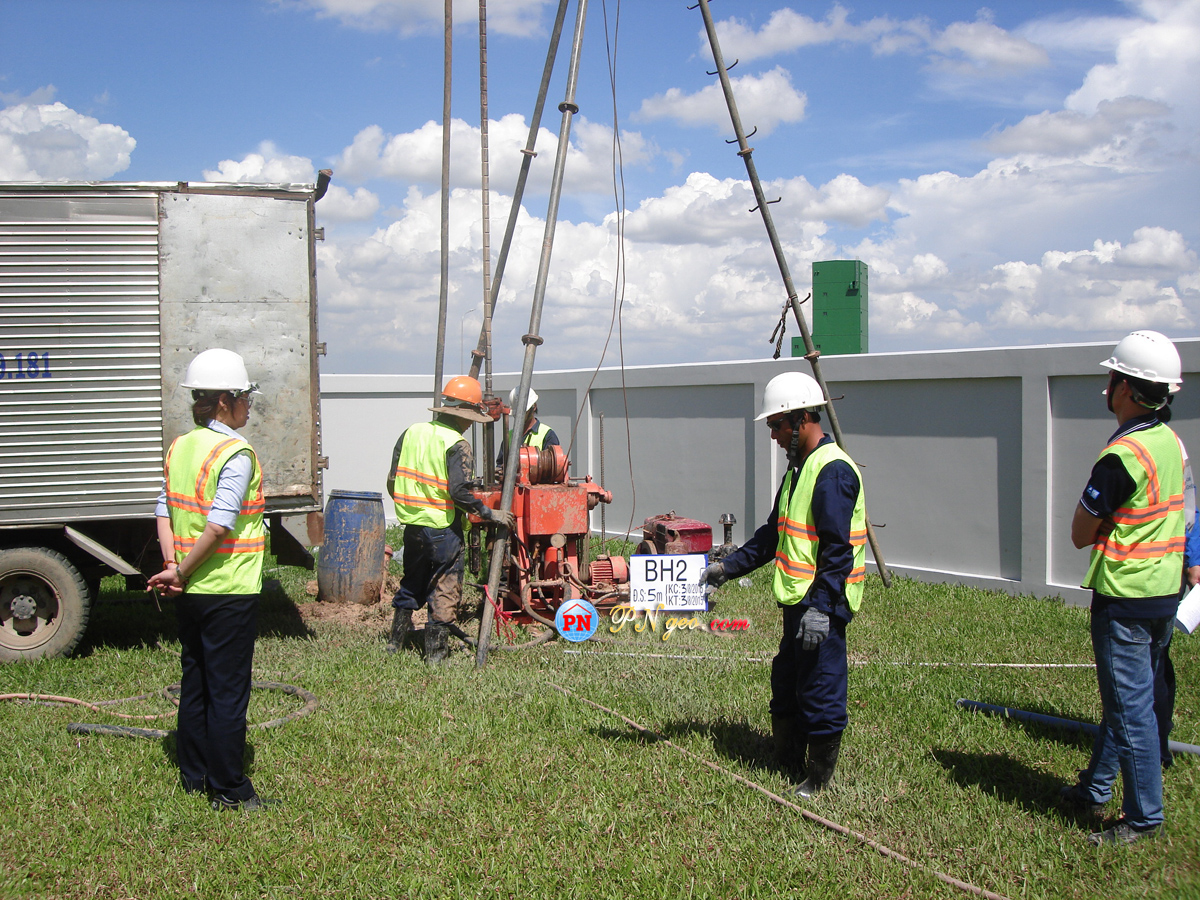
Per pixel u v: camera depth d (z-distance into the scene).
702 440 10.75
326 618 7.39
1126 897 2.97
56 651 5.82
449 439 5.80
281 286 6.18
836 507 3.49
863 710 4.84
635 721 4.64
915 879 3.08
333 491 8.05
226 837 3.37
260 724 4.48
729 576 4.12
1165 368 3.38
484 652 5.75
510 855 3.24
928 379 8.80
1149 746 3.30
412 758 4.11
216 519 3.36
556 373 12.70
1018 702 4.98
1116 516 3.34
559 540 6.87
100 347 5.93
